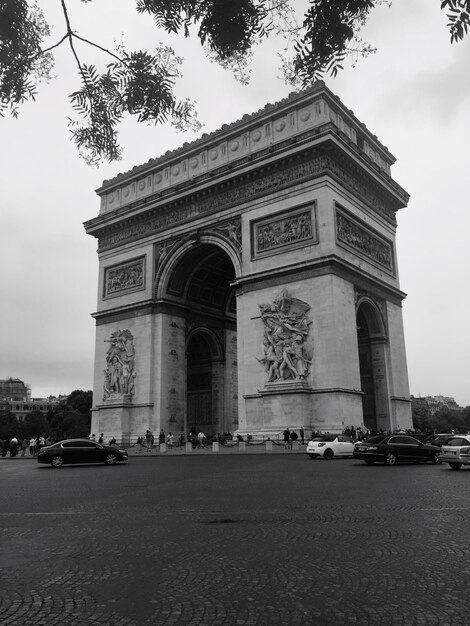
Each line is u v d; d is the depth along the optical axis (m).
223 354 93.25
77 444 52.88
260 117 77.25
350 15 11.86
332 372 63.19
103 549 15.28
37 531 18.23
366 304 74.25
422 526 17.62
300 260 68.50
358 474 36.09
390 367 76.06
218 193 79.69
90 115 13.56
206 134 84.44
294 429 63.19
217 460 52.72
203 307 91.06
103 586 11.72
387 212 84.56
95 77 13.03
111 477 38.44
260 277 71.31
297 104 73.94
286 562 13.40
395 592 10.94
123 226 92.06
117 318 88.38
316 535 16.48
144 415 80.44
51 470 47.59
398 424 75.06
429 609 9.96
